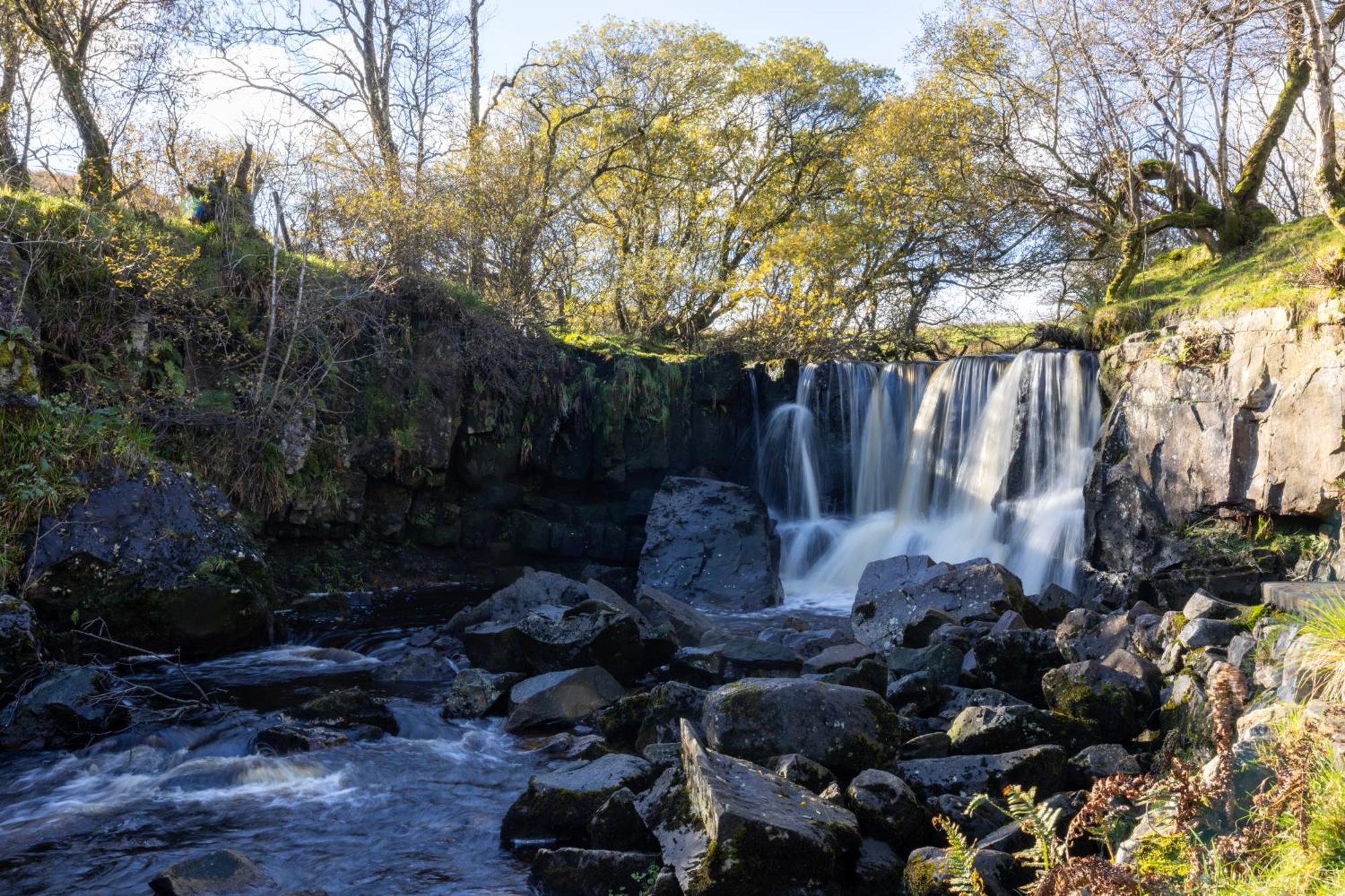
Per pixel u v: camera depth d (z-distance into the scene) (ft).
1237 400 34.71
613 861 17.31
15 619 26.89
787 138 94.32
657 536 46.03
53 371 36.63
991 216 71.97
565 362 51.78
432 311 48.75
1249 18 44.60
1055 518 42.32
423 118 70.28
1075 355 43.93
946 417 49.57
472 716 27.84
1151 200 61.31
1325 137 40.24
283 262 45.03
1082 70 57.82
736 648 30.73
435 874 18.35
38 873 18.06
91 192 44.70
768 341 67.41
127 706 26.27
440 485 48.19
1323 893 10.84
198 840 19.67
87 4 47.37
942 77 74.54
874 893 16.75
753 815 16.40
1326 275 34.30
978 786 19.70
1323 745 12.92
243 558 34.63
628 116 83.76
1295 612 20.31
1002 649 28.43
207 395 39.88
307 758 23.86
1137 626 27.68
